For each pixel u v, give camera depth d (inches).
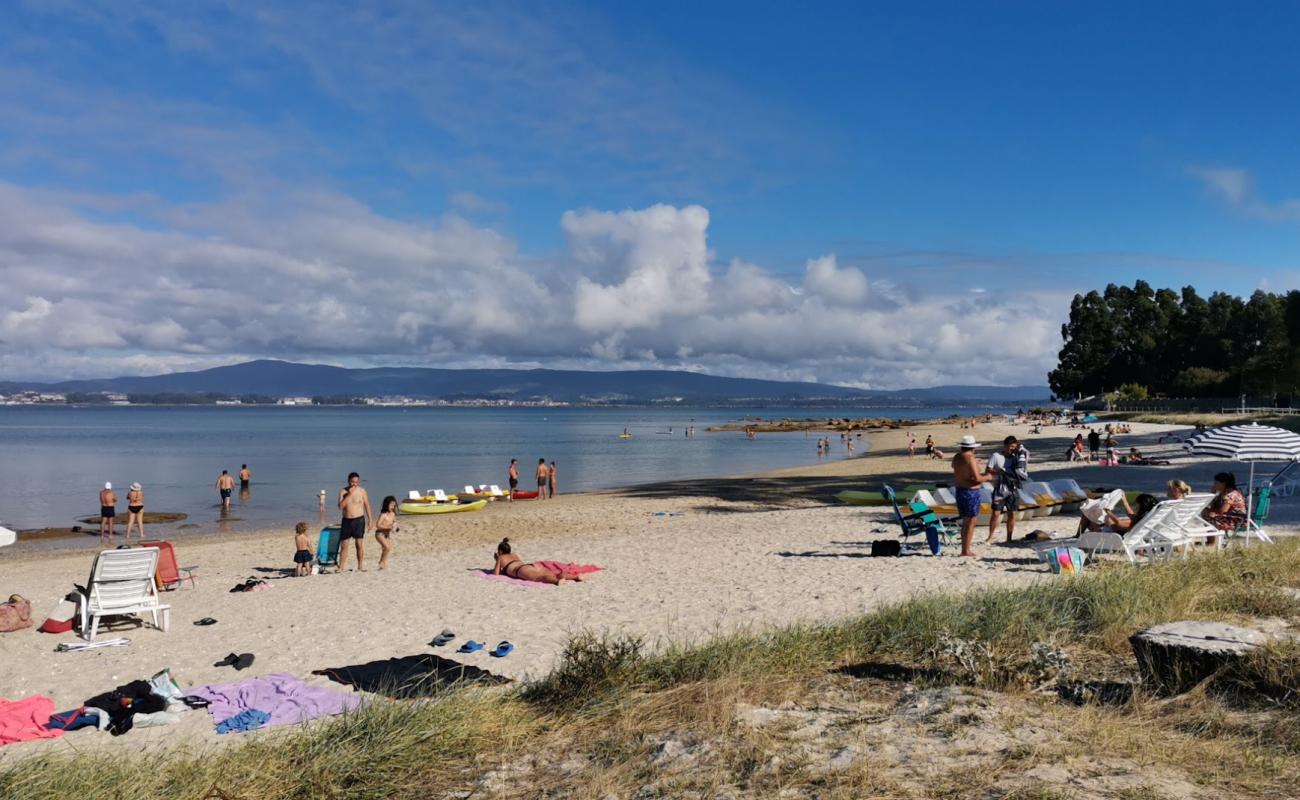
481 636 379.9
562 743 211.2
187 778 200.1
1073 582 342.6
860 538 645.9
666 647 322.0
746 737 193.3
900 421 5659.5
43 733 273.7
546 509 1126.4
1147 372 4441.4
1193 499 455.8
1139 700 206.7
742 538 682.2
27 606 436.5
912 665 254.1
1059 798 149.9
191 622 440.1
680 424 6702.8
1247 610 301.6
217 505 1305.4
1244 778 159.5
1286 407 3137.3
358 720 223.9
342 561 614.5
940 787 159.9
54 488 1581.0
